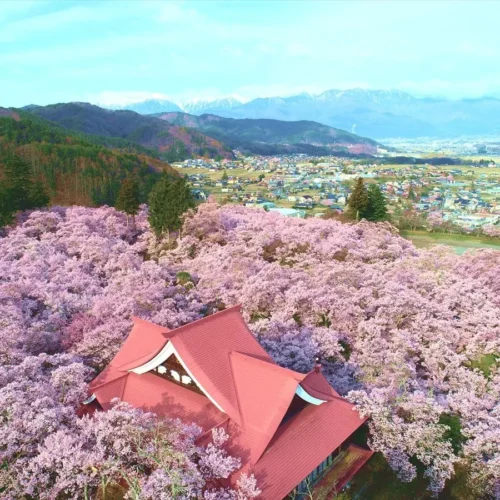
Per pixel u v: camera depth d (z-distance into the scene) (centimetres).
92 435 2023
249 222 7106
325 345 3369
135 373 2512
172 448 1867
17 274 4744
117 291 4222
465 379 3086
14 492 1898
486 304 4238
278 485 1884
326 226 6781
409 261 5428
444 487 2423
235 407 2128
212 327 2408
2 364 2833
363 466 2477
